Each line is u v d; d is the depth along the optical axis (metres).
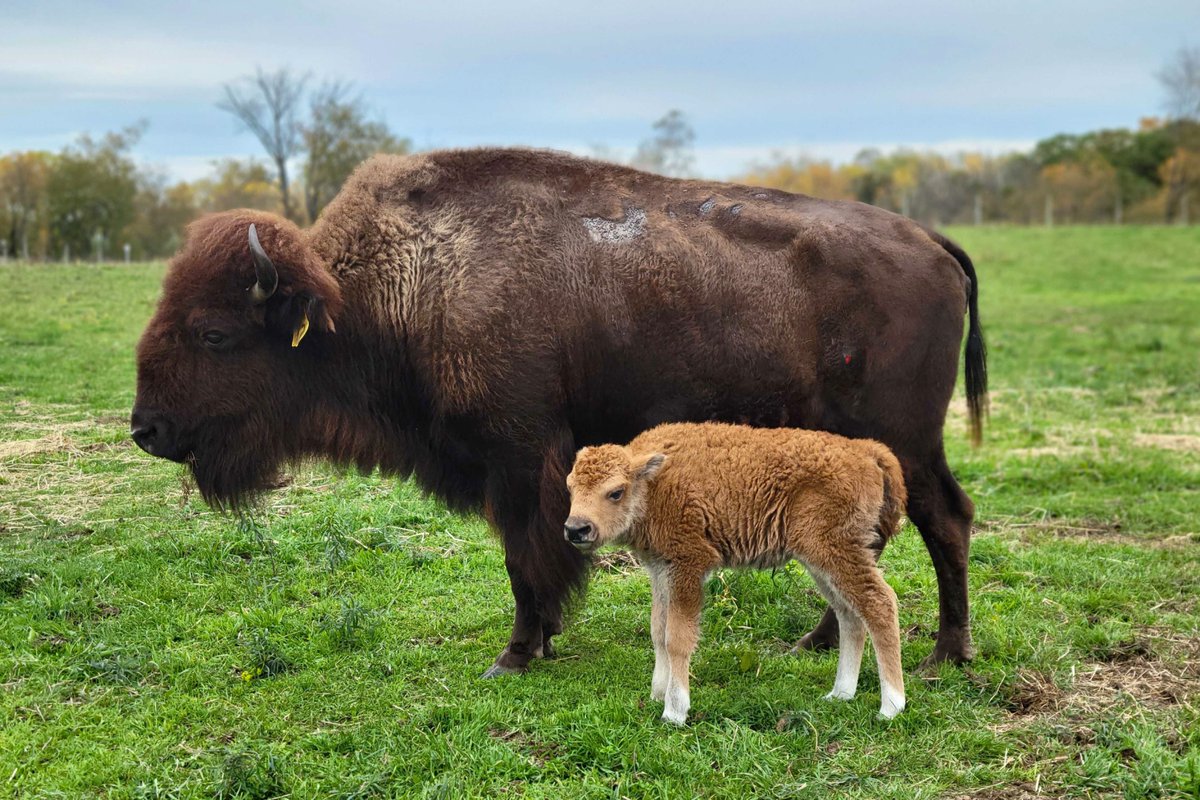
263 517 7.00
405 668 5.11
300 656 5.20
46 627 5.40
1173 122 64.25
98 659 5.02
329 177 29.86
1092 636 5.42
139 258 31.88
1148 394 12.84
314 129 29.69
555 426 5.21
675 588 4.54
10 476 7.66
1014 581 6.39
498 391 5.12
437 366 5.20
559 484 5.16
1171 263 31.47
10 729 4.42
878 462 4.58
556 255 5.23
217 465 5.46
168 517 6.99
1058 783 4.05
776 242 5.28
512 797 3.99
